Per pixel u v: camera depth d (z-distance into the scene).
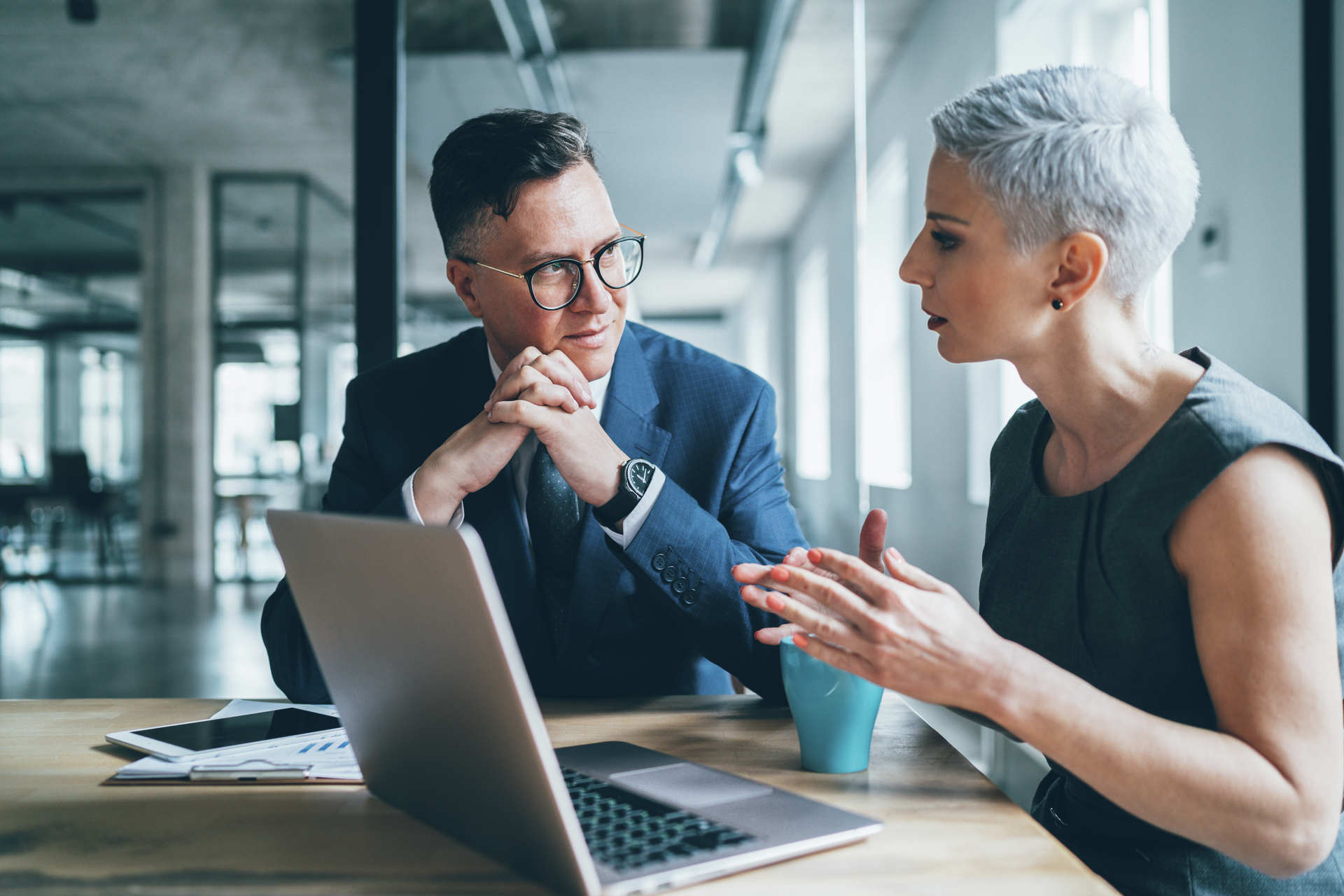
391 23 1.88
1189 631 0.71
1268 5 1.76
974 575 3.41
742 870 0.56
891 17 4.05
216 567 5.94
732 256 8.63
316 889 0.55
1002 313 0.73
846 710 0.74
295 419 6.19
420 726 0.59
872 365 4.85
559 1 3.85
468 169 1.01
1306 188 1.66
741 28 4.16
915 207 4.16
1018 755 2.52
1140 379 0.75
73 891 0.55
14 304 6.11
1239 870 0.75
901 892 0.53
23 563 5.74
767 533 1.14
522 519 1.13
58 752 0.83
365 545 0.56
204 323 6.16
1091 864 0.80
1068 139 0.68
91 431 6.12
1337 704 0.61
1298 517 0.64
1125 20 2.81
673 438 1.17
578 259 1.02
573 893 0.51
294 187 6.20
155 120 5.44
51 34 4.52
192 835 0.64
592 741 0.85
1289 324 1.72
